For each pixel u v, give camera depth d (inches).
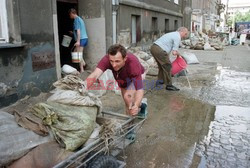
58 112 92.8
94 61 302.7
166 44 229.5
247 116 181.0
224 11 2298.2
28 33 189.3
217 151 132.6
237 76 310.8
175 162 122.5
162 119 173.0
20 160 80.7
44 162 81.0
